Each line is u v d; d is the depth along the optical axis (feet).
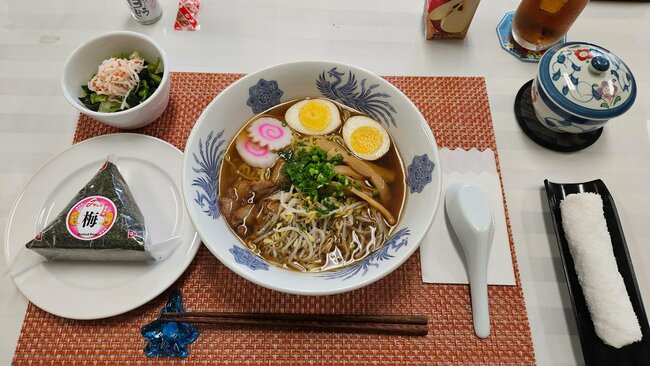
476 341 1.09
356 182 1.23
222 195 1.19
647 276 1.20
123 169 1.26
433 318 1.12
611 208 1.21
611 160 1.36
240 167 1.26
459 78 1.48
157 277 1.11
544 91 1.26
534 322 1.14
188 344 1.08
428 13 1.47
